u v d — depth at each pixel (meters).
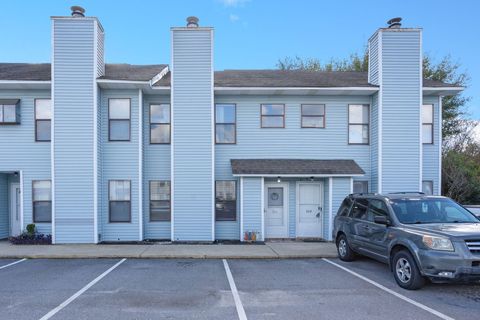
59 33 11.71
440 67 23.12
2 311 5.45
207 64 12.31
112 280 7.25
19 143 12.29
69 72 11.71
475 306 5.61
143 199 12.65
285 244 11.48
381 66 12.57
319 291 6.46
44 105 12.40
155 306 5.67
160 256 9.59
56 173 11.66
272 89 12.49
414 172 12.49
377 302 5.82
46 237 11.86
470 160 17.55
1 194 12.73
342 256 9.22
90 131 11.74
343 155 13.22
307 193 13.02
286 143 13.15
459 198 15.73
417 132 12.55
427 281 6.96
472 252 5.79
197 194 12.21
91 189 11.71
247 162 12.66
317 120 13.29
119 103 12.39
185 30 12.30
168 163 12.86
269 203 12.95
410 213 7.26
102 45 12.59
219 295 6.24
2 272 7.96
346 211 9.27
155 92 12.72
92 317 5.20
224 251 10.16
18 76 12.19
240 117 13.09
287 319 5.12
